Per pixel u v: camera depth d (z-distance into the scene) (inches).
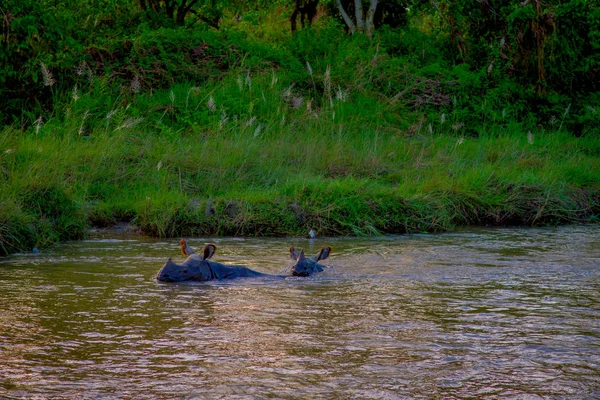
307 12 1525.6
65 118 948.0
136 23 1350.9
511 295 426.6
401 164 934.4
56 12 1179.9
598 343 329.1
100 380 276.2
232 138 932.6
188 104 1064.8
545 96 1277.1
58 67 1061.1
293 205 738.8
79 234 670.5
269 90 1125.7
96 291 430.6
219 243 649.6
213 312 382.3
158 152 865.5
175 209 717.9
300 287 451.2
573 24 1282.0
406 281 470.6
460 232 741.3
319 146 938.7
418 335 341.1
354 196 759.7
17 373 283.0
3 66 1020.5
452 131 1183.6
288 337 335.6
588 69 1298.0
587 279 476.4
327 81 1185.4
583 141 1152.8
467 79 1262.3
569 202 852.6
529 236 703.7
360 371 288.7
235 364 296.4
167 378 278.7
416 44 1428.4
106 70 1101.1
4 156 753.0
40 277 474.6
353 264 533.0
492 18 1365.7
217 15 1529.3
